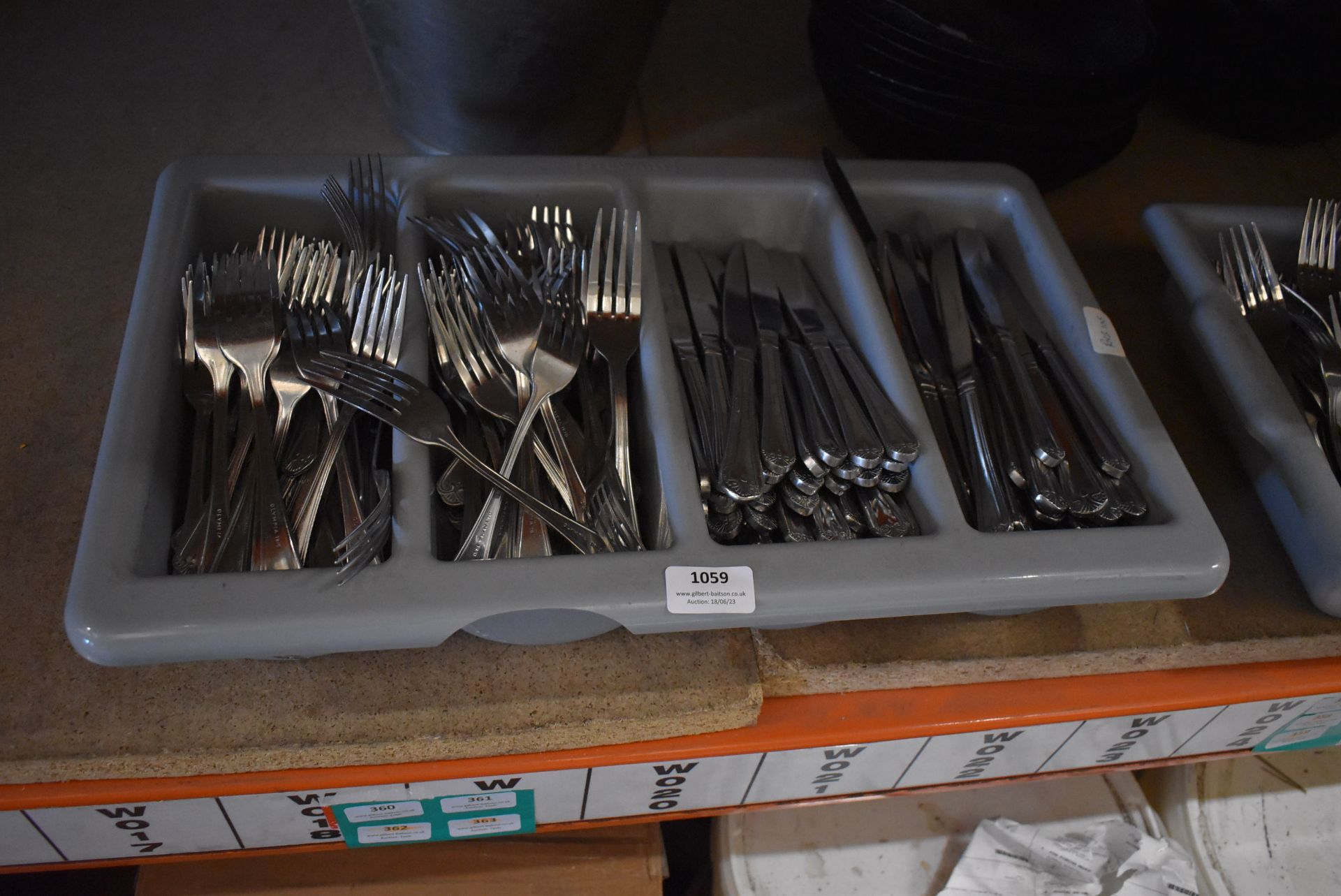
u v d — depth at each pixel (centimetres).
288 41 108
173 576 57
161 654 55
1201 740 86
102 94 99
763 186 85
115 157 94
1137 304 97
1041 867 96
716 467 71
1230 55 111
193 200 75
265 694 63
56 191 90
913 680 73
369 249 76
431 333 74
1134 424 73
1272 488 80
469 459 64
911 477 70
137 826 67
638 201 82
